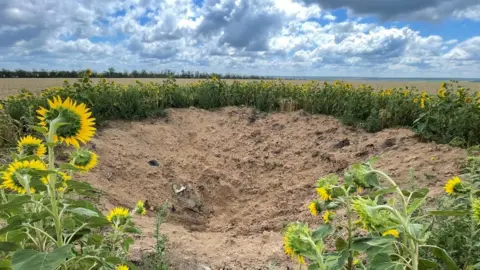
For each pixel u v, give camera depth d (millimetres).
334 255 1535
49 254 1249
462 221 2189
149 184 6422
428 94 7832
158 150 7609
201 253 3736
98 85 8891
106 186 5762
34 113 7133
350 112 8289
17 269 1199
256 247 3984
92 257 1603
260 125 8773
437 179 4922
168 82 10258
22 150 2012
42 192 1732
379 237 1369
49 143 1379
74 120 1467
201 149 8000
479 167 3359
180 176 6977
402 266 1286
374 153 6469
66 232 1737
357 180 1523
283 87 10547
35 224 1671
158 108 9508
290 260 3512
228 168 7359
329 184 1696
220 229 5621
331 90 9609
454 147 6047
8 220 1442
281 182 6621
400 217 1318
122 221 2328
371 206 1350
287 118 8938
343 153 6793
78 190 1705
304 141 7715
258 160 7414
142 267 3078
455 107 7031
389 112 7773
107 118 8312
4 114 6395
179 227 5141
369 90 9500
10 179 1646
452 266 1337
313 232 1535
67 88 8172
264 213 5801
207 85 10555
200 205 6426
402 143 6609
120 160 6715
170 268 3258
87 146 6660
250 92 10391
